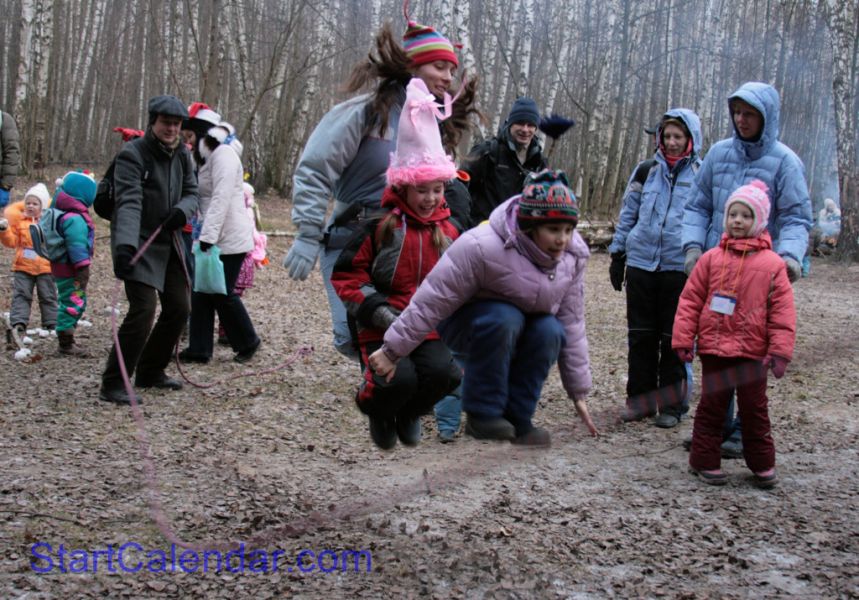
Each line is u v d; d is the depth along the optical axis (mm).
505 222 3402
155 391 6578
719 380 5039
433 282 3451
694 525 4406
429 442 5750
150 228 6203
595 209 28031
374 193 4301
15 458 4805
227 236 7555
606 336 10078
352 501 4484
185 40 30156
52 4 22156
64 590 3418
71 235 7270
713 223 5824
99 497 4328
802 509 4691
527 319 3520
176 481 4645
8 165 9344
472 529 4230
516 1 31234
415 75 4211
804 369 8016
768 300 4984
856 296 14805
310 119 32344
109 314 9422
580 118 33875
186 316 6562
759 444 4973
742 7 34281
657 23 33500
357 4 35062
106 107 40219
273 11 35031
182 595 3453
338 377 7449
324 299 11711
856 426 6422
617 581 3723
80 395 6285
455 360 3857
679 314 5262
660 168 6430
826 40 29375
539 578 3711
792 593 3688
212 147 7395
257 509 4324
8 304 9320
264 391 6816
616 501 4730
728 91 32281
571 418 6430
